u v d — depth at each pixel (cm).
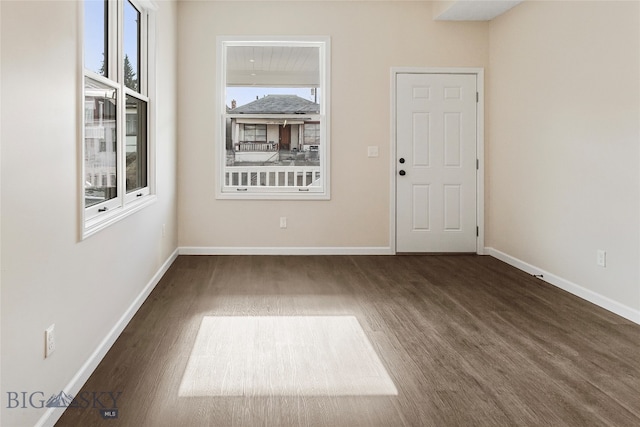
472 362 279
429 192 582
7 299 172
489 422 215
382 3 566
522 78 500
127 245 339
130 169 375
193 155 566
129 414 220
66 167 226
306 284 450
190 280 460
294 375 262
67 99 227
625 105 354
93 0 285
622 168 359
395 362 280
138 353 289
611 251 372
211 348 298
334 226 580
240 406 229
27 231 187
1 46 167
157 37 437
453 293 422
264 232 577
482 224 585
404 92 573
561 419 218
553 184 448
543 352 294
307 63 580
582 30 402
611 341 311
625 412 224
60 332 219
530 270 491
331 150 573
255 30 560
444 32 572
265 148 581
